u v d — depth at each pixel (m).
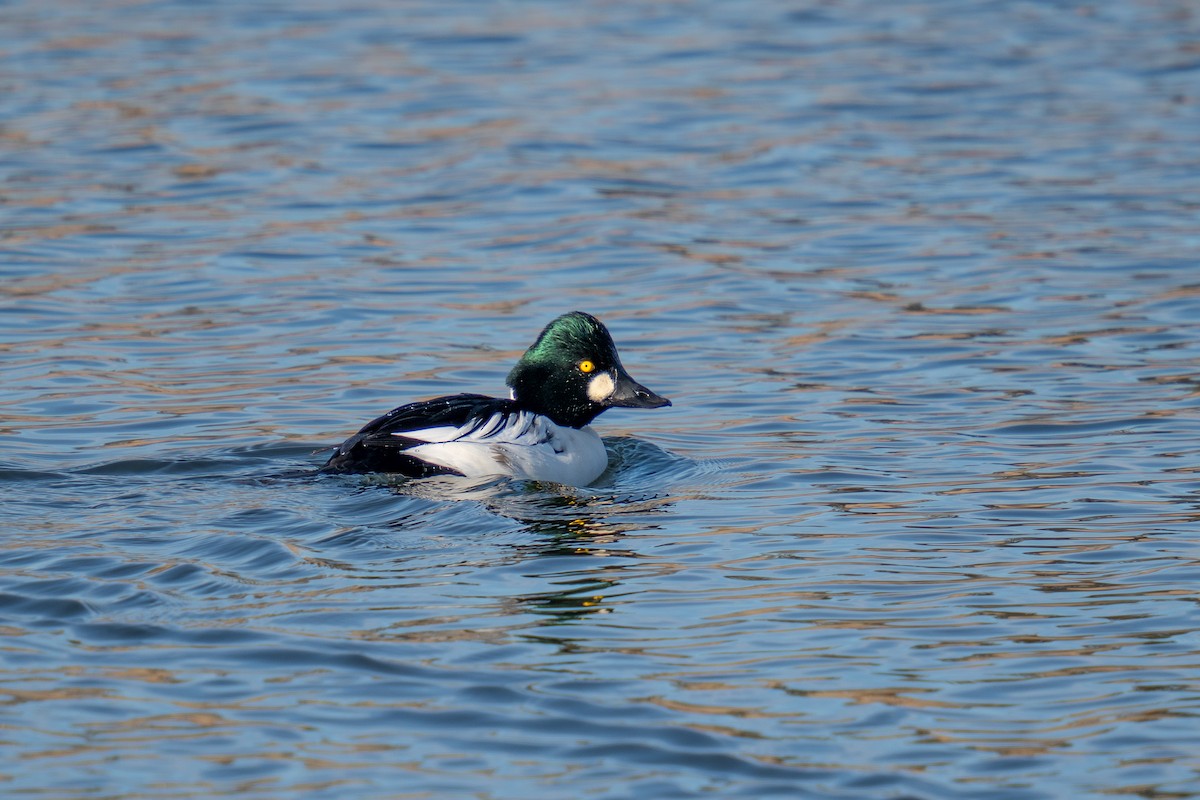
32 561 10.59
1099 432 13.90
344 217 21.91
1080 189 22.89
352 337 17.12
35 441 13.70
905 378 15.73
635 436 14.18
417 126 26.64
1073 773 7.86
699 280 19.17
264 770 7.88
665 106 27.86
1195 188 22.75
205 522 11.43
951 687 8.81
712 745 8.14
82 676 8.88
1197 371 15.61
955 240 20.62
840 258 20.03
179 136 25.86
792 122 26.81
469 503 11.97
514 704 8.57
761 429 14.33
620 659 9.16
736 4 36.47
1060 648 9.30
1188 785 7.73
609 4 36.56
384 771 7.88
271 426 14.27
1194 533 11.27
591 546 11.15
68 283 18.95
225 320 17.69
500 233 21.22
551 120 26.98
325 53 31.78
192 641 9.34
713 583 10.41
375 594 10.12
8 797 7.63
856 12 35.50
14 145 25.14
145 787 7.74
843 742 8.18
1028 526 11.52
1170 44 31.91
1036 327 17.25
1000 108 27.59
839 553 11.00
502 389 15.47
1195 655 9.16
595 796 7.66
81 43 32.59
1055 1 36.28
